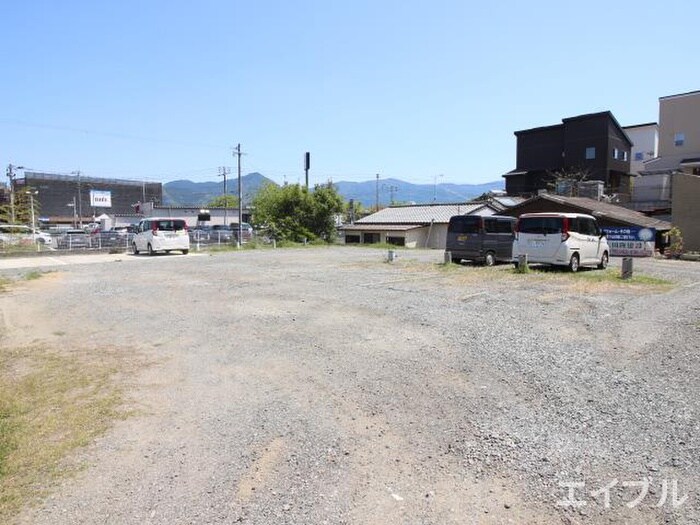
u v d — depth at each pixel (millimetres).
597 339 6258
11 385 4797
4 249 24109
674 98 34906
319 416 3992
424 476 3068
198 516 2682
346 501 2803
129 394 4543
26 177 80688
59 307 8992
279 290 10625
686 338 6281
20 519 2660
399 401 4273
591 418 3850
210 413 4090
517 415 3934
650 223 24672
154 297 9930
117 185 92438
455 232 16469
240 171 42531
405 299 9266
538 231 14188
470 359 5414
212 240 32938
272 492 2904
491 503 2773
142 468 3197
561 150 43250
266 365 5359
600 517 2643
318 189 41344
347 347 5992
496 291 10266
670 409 4000
